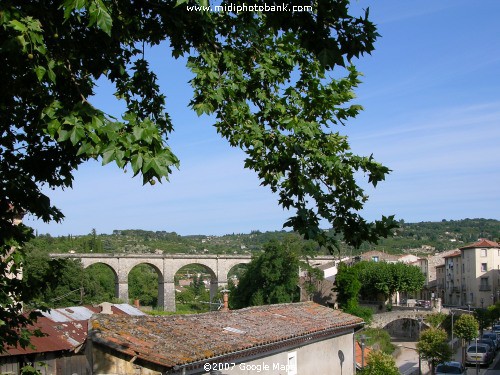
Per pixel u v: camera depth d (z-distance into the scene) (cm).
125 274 8350
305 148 868
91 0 588
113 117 607
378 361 2311
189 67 920
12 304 879
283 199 868
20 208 862
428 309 6344
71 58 736
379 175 843
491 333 6016
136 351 1202
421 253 15788
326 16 642
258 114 991
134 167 579
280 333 1673
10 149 867
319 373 1925
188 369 1248
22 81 723
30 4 688
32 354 1983
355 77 948
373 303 6950
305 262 6197
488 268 9194
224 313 1791
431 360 3669
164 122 1027
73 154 801
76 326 2386
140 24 871
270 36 1009
